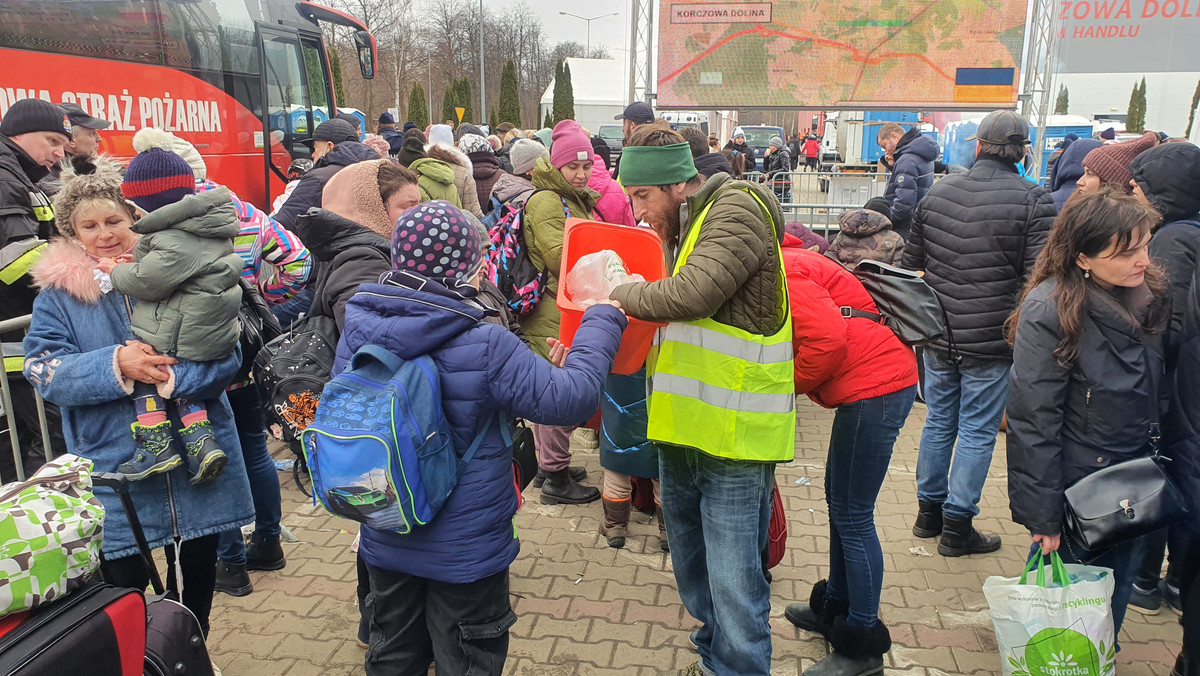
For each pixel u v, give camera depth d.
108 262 2.46
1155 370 2.41
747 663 2.44
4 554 1.52
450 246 2.05
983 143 3.64
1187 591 2.41
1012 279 3.51
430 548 2.10
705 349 2.36
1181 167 2.92
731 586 2.42
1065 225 2.39
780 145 17.66
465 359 2.03
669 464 2.62
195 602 2.77
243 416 3.40
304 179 4.54
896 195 6.69
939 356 3.68
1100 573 2.45
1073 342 2.37
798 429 5.63
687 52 9.34
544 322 4.03
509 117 36.94
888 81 9.25
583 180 4.10
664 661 3.00
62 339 2.39
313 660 3.02
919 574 3.60
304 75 9.61
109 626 1.65
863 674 2.81
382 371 1.99
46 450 3.13
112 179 2.48
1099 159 3.78
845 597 2.98
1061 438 2.46
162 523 2.53
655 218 2.66
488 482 2.12
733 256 2.17
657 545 3.90
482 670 2.21
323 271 2.89
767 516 2.60
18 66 6.23
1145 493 2.29
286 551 3.89
